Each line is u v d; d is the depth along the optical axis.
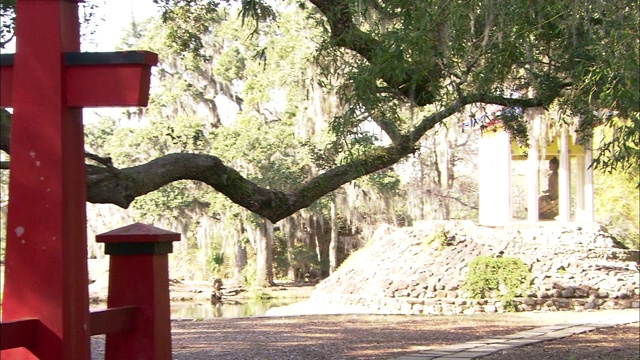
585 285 20.70
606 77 7.12
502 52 7.46
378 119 7.52
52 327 3.10
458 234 23.50
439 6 7.13
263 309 24.56
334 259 31.94
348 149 7.09
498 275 20.67
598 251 22.42
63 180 3.12
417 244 23.84
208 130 30.33
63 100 3.14
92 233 32.91
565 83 8.20
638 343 11.93
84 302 3.21
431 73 7.56
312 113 25.08
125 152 28.03
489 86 7.69
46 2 3.16
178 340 12.55
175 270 36.41
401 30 7.11
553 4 7.38
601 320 15.71
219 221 31.62
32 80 3.15
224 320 16.70
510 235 23.09
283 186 27.28
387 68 7.00
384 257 23.91
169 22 9.88
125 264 3.84
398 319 17.05
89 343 3.26
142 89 3.11
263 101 29.27
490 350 10.87
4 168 4.24
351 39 7.53
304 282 34.66
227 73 30.25
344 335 13.45
